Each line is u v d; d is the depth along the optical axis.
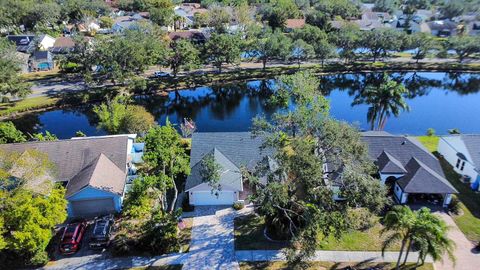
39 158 34.50
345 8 161.00
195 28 147.25
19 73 89.81
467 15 165.75
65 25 144.00
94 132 65.31
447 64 105.19
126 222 36.19
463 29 139.38
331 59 109.25
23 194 29.56
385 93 55.47
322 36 106.69
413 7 183.00
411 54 115.94
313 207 29.50
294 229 33.06
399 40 102.69
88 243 33.66
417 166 40.59
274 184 29.67
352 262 31.70
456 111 75.25
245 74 93.69
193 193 38.69
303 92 48.84
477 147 44.66
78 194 36.00
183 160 39.16
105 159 40.72
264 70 97.12
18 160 31.80
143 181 33.91
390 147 44.09
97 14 149.50
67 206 36.50
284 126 35.53
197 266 31.09
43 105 73.88
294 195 31.70
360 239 34.50
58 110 74.56
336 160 32.31
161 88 84.88
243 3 155.25
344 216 29.52
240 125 67.75
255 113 74.12
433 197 40.28
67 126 67.88
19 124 67.94
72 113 74.19
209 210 38.66
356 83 95.06
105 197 36.94
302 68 99.06
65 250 32.00
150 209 34.91
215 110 75.88
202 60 94.38
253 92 86.94
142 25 114.69
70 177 39.56
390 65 104.31
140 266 31.03
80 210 37.38
